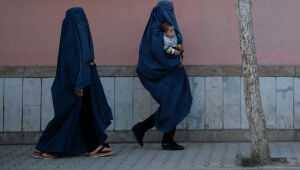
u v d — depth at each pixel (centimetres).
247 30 668
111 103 842
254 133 669
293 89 841
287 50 848
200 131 840
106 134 795
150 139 843
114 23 846
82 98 731
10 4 841
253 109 669
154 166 672
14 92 835
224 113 843
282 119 842
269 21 848
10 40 842
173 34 762
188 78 832
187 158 724
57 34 846
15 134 834
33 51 844
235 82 841
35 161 715
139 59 777
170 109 760
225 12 847
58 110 723
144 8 846
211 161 700
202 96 841
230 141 841
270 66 841
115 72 841
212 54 848
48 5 844
